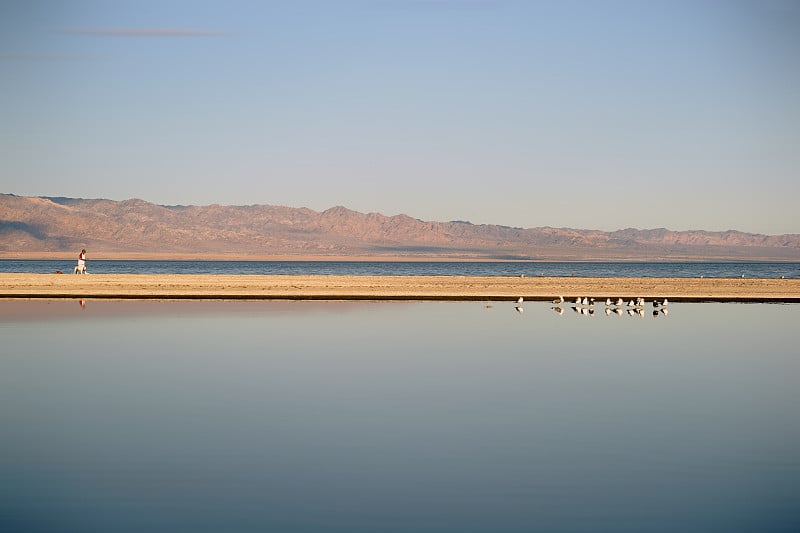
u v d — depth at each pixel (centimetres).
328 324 4638
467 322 4841
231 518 1518
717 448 1970
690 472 1788
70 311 5372
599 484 1706
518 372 3025
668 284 9500
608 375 2959
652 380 2861
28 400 2484
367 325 4600
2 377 2867
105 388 2672
